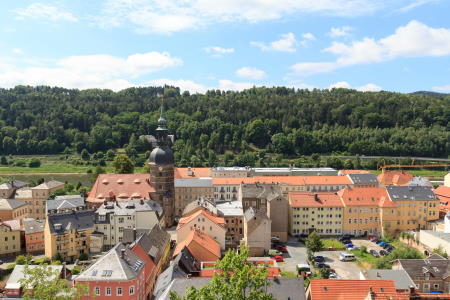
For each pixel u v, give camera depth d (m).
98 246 123.88
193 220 122.19
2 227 119.31
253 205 150.00
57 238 115.06
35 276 60.34
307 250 120.62
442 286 90.75
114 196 152.12
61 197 158.50
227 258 54.28
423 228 144.75
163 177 152.38
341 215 144.12
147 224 129.50
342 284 77.12
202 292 51.81
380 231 144.62
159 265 102.19
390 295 73.88
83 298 73.44
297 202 144.00
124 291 74.00
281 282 74.44
